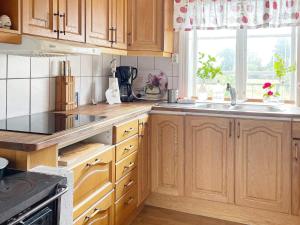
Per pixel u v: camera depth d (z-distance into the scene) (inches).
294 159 96.7
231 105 119.3
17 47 68.1
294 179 97.1
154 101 129.9
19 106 87.0
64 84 100.0
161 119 112.2
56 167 58.8
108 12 104.2
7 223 38.0
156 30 118.8
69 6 84.0
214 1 120.8
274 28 122.3
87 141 87.8
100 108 105.7
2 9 66.9
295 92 119.8
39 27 73.2
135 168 102.7
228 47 130.0
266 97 120.4
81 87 114.4
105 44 103.1
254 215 104.3
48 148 60.1
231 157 103.9
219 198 106.6
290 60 121.6
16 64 85.2
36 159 56.9
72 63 108.5
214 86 132.4
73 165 67.9
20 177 49.6
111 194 86.1
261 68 126.2
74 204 68.6
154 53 119.6
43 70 95.4
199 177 108.8
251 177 102.0
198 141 107.9
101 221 81.7
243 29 126.0
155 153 114.0
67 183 51.6
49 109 98.5
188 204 113.3
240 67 128.0
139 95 137.9
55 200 48.2
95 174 77.8
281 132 97.3
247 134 101.4
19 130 66.6
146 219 107.7
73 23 86.0
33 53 76.2
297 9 111.2
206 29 123.4
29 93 90.4
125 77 128.0
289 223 100.3
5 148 55.9
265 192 100.7
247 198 103.0
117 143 88.6
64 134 64.4
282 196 98.7
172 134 111.2
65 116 87.7
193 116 107.7
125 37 117.4
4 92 81.7
